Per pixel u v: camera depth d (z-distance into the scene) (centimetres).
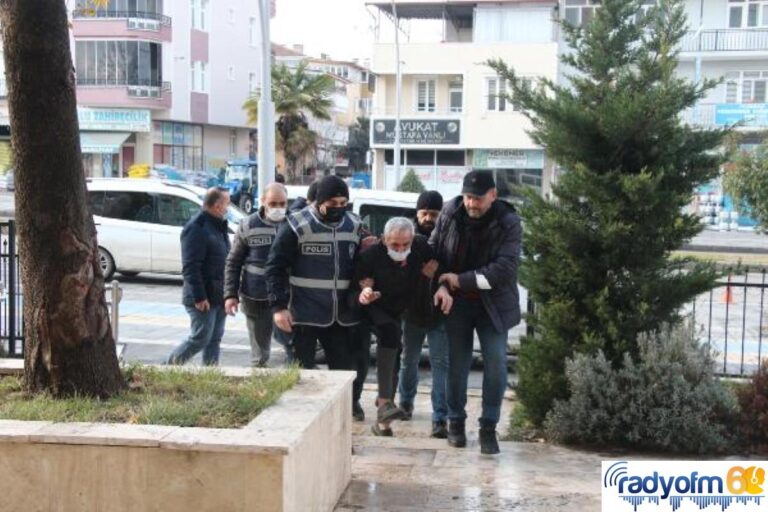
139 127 4309
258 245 731
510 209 591
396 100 3862
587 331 645
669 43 649
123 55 4225
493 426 600
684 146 645
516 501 498
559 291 659
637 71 658
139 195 1612
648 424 606
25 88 450
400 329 627
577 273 645
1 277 909
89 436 390
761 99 3775
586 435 621
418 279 605
